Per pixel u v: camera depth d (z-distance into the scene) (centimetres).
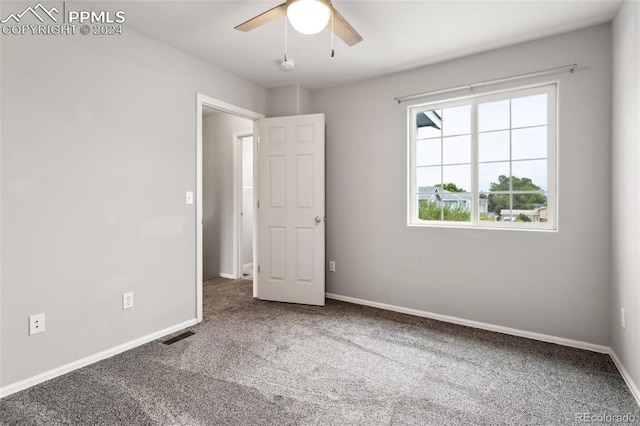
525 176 265
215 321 291
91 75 213
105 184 221
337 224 356
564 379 195
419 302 308
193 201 284
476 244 279
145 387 185
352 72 317
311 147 338
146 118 246
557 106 246
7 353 178
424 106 309
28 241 185
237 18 225
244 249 526
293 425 154
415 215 318
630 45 187
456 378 196
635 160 180
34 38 187
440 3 207
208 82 295
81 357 209
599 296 232
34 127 187
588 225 235
